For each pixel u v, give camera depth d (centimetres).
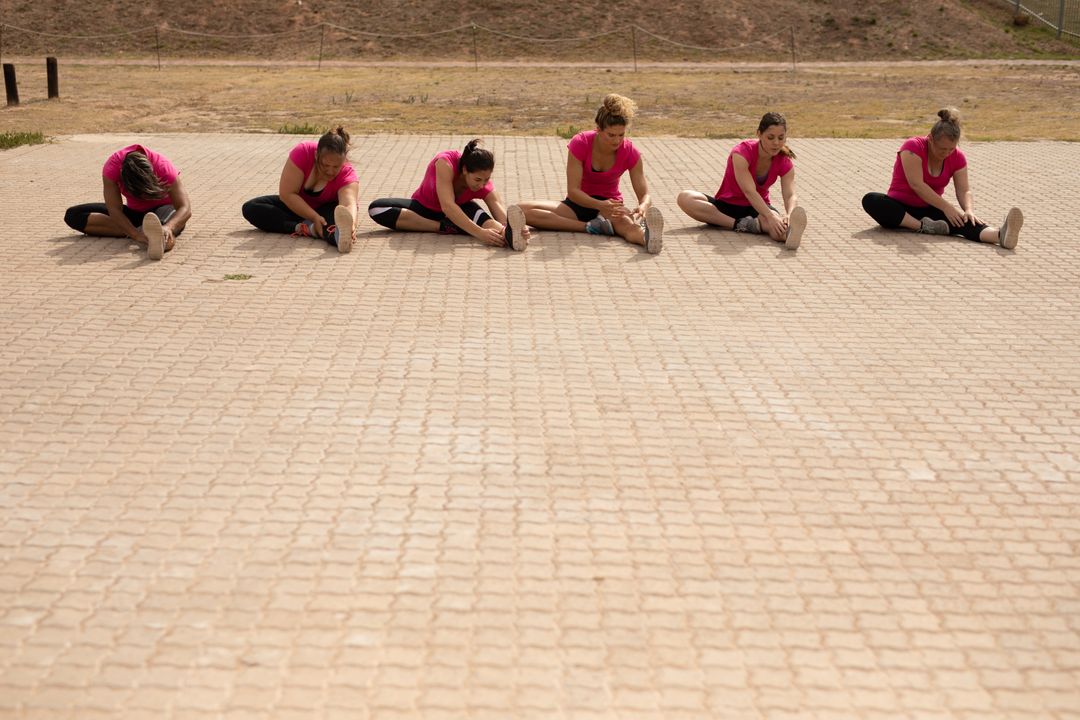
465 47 3231
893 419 491
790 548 380
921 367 556
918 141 838
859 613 342
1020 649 327
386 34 3284
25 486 412
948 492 423
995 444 466
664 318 628
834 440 467
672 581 357
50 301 642
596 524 392
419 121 1658
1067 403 512
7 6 3384
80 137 1368
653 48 3228
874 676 312
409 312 630
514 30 3297
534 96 2086
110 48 3219
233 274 706
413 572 358
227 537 378
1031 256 786
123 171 755
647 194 842
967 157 1247
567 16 3353
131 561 362
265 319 614
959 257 782
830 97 2120
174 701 295
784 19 3372
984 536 391
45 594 343
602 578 357
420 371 536
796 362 560
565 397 507
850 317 637
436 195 812
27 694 296
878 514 405
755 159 841
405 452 445
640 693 301
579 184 823
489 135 1441
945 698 304
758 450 455
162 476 421
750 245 809
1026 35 3331
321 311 630
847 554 377
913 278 724
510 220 767
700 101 2028
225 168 1123
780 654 321
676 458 446
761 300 668
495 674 308
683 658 318
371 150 1250
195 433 461
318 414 482
